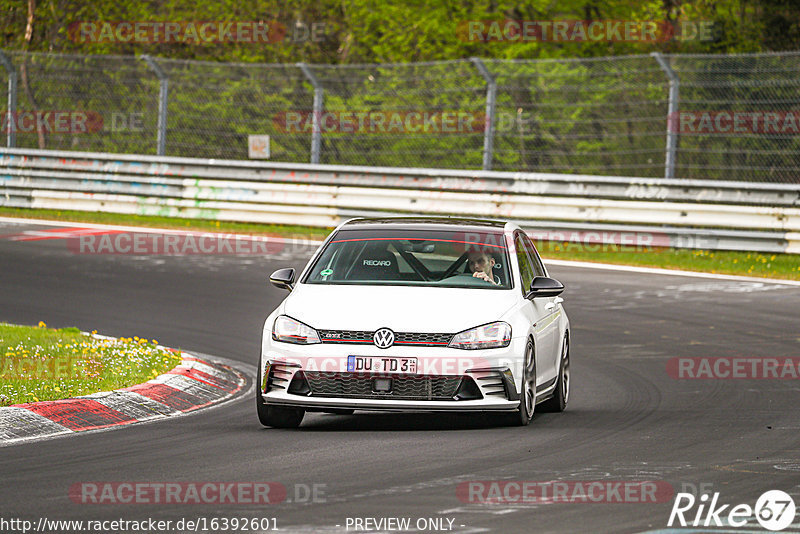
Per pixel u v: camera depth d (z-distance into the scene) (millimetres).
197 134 109688
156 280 69062
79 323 56625
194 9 123312
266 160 106625
